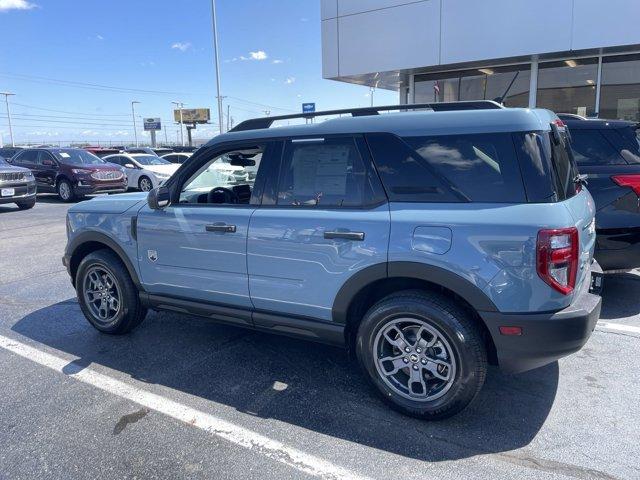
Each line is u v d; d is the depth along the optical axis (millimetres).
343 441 2867
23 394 3453
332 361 3941
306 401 3326
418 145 3002
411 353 3037
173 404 3303
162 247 3943
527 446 2793
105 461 2709
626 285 5605
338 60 12828
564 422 3023
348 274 3098
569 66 11531
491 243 2701
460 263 2762
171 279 3961
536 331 2686
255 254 3461
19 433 2980
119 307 4352
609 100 11336
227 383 3592
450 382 2914
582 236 2889
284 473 2594
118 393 3457
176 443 2867
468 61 11258
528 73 11953
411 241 2879
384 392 3146
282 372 3760
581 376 3594
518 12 10562
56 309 5293
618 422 3012
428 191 2941
